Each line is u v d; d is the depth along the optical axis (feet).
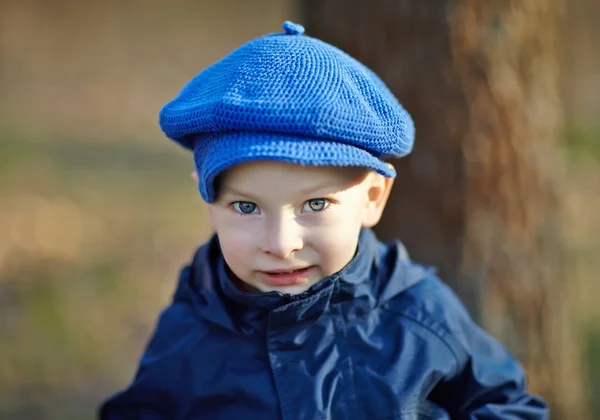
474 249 8.08
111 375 12.23
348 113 4.56
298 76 4.69
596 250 16.08
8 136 24.04
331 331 5.31
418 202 8.16
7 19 36.17
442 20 7.84
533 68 8.14
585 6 34.50
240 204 4.80
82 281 14.88
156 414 5.80
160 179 21.13
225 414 5.41
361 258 5.25
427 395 5.37
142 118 27.20
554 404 8.67
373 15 8.07
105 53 33.71
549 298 8.48
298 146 4.43
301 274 4.92
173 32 36.70
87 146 23.91
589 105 27.45
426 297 5.62
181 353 5.62
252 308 5.35
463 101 7.91
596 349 12.33
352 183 4.81
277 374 5.25
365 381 5.24
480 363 5.58
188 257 16.26
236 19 38.88
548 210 8.43
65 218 17.83
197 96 5.00
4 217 17.51
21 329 13.12
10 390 11.67
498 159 8.03
